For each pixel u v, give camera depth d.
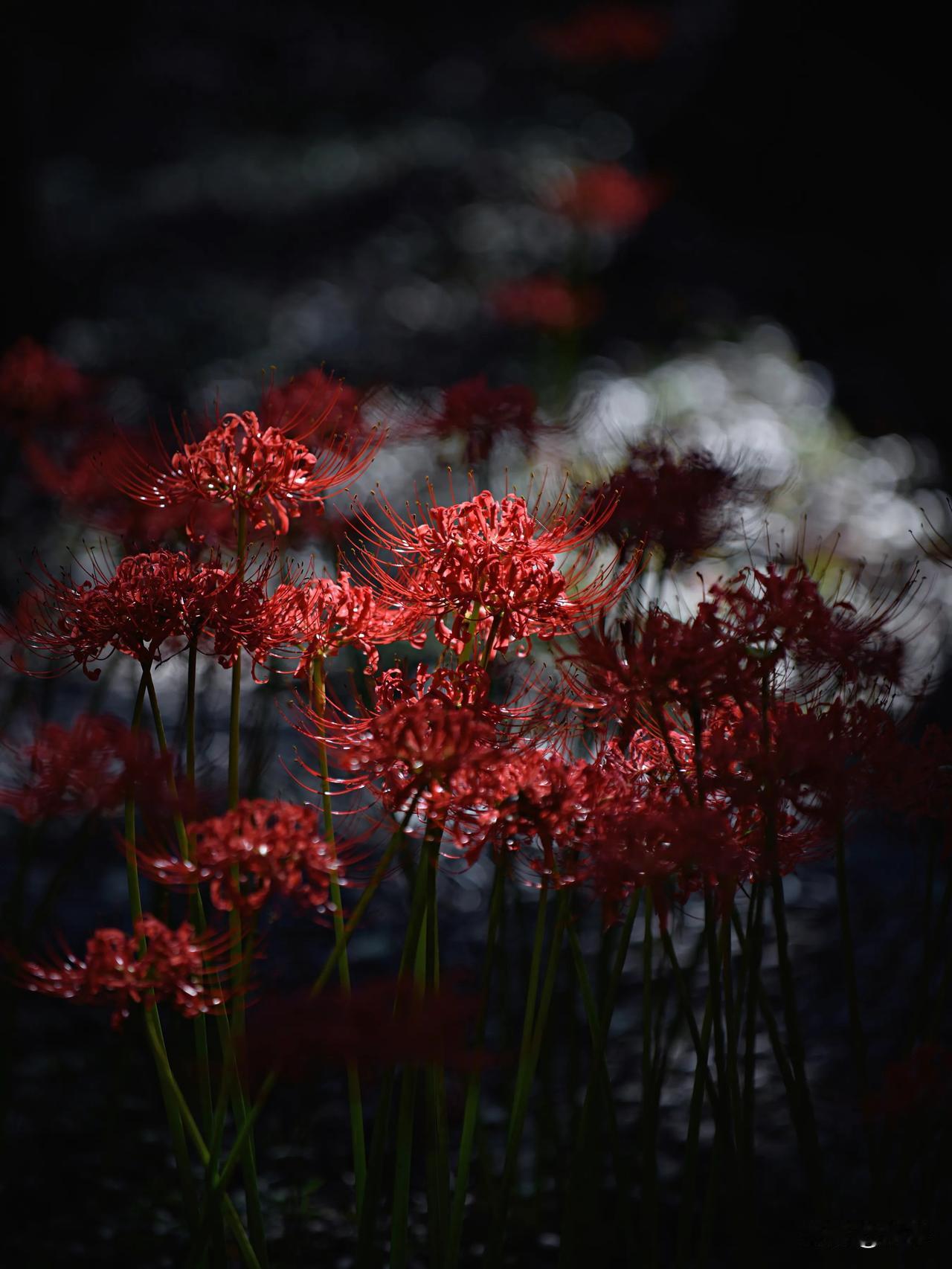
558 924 2.58
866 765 2.57
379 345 11.48
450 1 20.75
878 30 14.22
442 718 2.46
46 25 18.02
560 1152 2.99
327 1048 2.40
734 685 2.51
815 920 4.51
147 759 2.47
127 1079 3.36
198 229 14.52
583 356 10.50
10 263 8.10
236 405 9.84
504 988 3.05
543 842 2.53
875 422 10.39
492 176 15.60
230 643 2.56
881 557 6.68
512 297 7.34
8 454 3.33
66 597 2.58
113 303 11.96
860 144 14.21
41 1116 3.26
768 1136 3.30
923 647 3.07
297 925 4.09
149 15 19.33
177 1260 3.02
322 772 2.60
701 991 3.87
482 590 2.54
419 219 14.88
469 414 3.01
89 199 15.08
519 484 3.67
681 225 14.01
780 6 14.55
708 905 2.58
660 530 2.73
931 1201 2.70
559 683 2.60
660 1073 2.87
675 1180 3.18
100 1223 3.06
